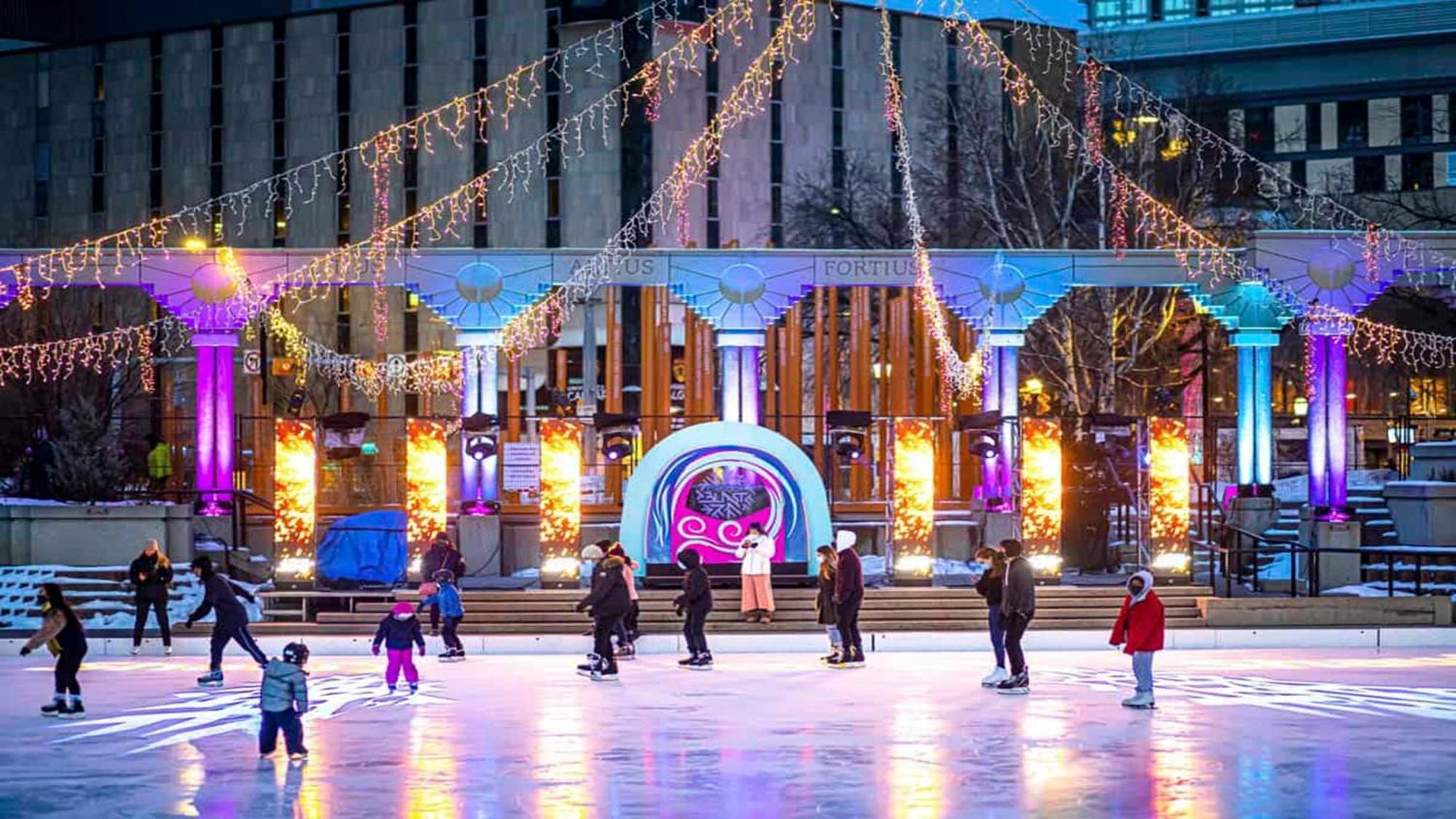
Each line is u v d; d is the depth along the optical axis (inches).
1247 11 4005.9
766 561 1290.6
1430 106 3555.6
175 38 3489.2
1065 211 2118.6
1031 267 1503.4
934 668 1118.4
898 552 1373.0
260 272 1471.5
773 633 1279.5
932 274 1498.5
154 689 1007.0
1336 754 734.5
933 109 2741.1
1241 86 3592.5
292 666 727.7
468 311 1475.1
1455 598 1382.9
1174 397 2417.6
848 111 3353.8
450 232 3314.5
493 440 1425.9
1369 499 1615.4
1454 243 1493.6
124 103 3528.5
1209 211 2300.7
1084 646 1274.6
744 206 3253.0
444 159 3314.5
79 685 925.2
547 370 3157.0
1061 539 1461.6
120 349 2460.6
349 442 1384.1
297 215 3403.1
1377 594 1425.9
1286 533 1549.0
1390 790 646.5
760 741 776.9
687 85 3203.7
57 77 3582.7
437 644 1280.8
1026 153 2294.5
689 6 3181.6
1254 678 1051.9
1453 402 2778.1
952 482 1712.6
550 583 1362.0
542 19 3238.2
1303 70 3597.4
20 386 2490.2
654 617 1307.8
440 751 754.2
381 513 1423.5
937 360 1726.1
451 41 3309.5
